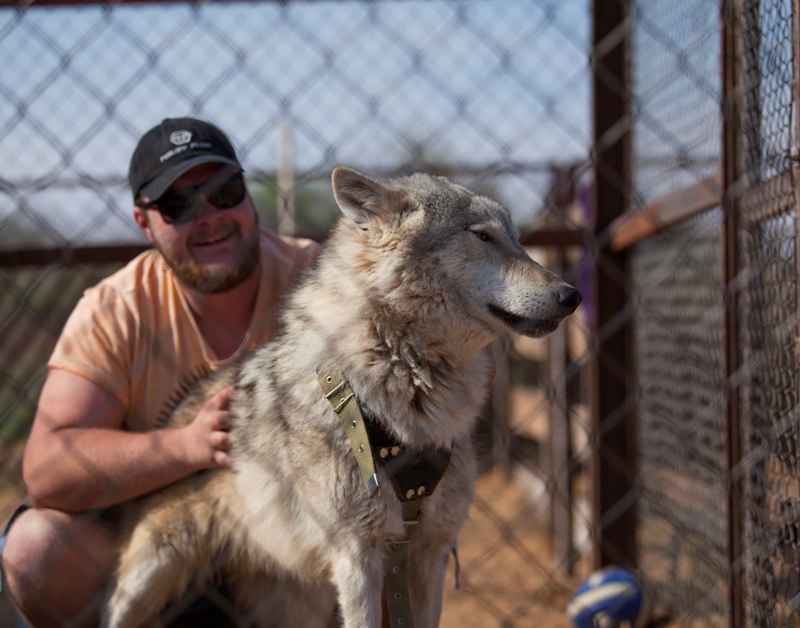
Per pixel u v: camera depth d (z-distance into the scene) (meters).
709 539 3.27
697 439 3.39
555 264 6.39
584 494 6.18
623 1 3.82
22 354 6.12
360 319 2.42
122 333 2.92
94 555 2.81
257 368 2.72
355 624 2.33
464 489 2.54
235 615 2.84
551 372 6.36
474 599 4.69
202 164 2.88
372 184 2.54
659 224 3.57
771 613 2.57
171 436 2.70
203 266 2.92
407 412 2.36
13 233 4.09
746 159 2.69
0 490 6.36
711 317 3.21
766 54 2.56
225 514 2.75
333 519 2.35
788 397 2.44
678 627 3.64
